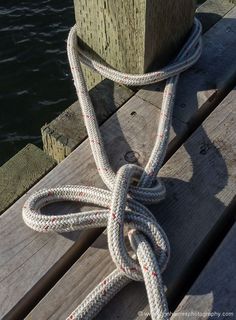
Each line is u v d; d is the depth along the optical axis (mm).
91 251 1803
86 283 1732
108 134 2145
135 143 2117
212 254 1877
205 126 2191
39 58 5191
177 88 2328
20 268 1750
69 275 1748
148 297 1619
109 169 1956
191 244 1835
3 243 1803
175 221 1891
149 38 2174
